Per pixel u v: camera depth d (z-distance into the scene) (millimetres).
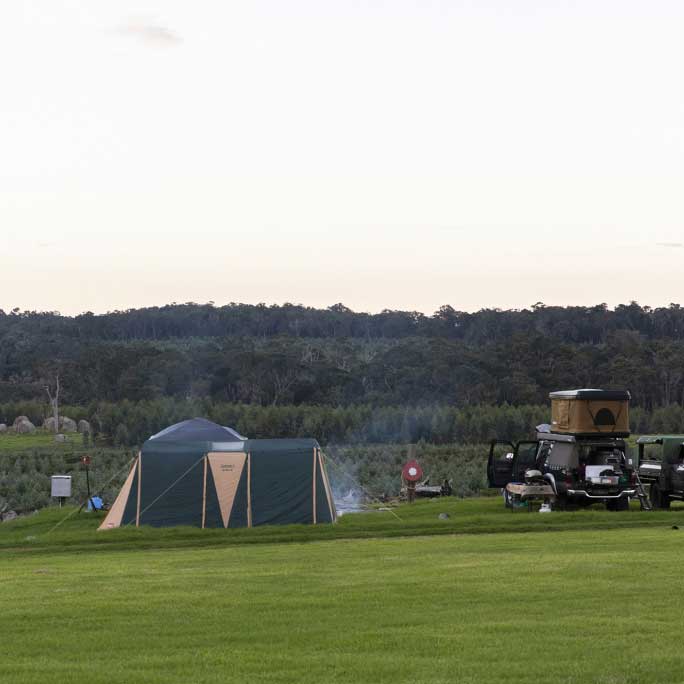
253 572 26016
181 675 15266
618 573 24094
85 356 192750
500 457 49125
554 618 18938
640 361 178625
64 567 28500
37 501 69688
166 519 39406
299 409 148750
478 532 37312
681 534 34219
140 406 149625
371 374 179250
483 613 19531
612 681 14594
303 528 38188
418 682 14688
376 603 20703
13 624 19203
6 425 173000
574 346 189875
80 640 17766
